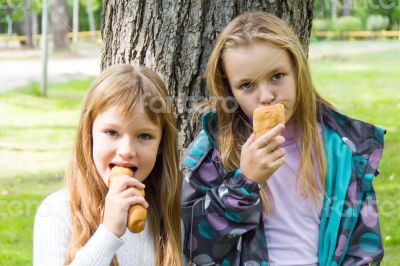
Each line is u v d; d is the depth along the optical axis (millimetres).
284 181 2428
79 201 2225
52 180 6852
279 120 2219
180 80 2871
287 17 2896
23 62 16609
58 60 16234
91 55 16312
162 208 2318
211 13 2832
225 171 2383
